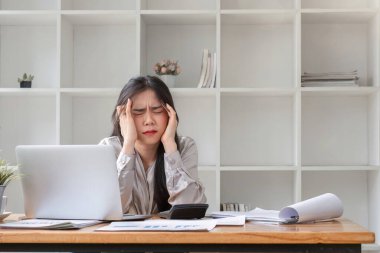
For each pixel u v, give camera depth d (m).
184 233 1.61
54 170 2.05
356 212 4.11
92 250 1.64
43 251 1.64
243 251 1.62
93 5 4.14
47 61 4.15
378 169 3.79
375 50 3.85
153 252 1.63
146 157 2.68
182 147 2.76
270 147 4.12
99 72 4.13
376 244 3.73
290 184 4.11
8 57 4.14
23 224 1.79
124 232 1.63
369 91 3.83
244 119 4.13
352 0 4.13
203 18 3.93
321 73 3.90
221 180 4.11
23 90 3.79
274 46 4.13
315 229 1.70
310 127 4.12
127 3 4.14
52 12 3.80
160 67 3.84
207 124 4.12
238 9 4.05
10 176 2.11
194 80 4.11
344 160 4.11
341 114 4.12
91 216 2.01
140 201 2.64
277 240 1.60
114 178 1.99
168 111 2.57
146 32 4.12
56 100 3.79
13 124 4.14
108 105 4.12
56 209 2.06
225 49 4.12
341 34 4.12
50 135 4.14
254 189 4.11
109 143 2.71
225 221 1.85
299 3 3.80
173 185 2.53
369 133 4.04
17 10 3.92
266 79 4.12
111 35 4.14
